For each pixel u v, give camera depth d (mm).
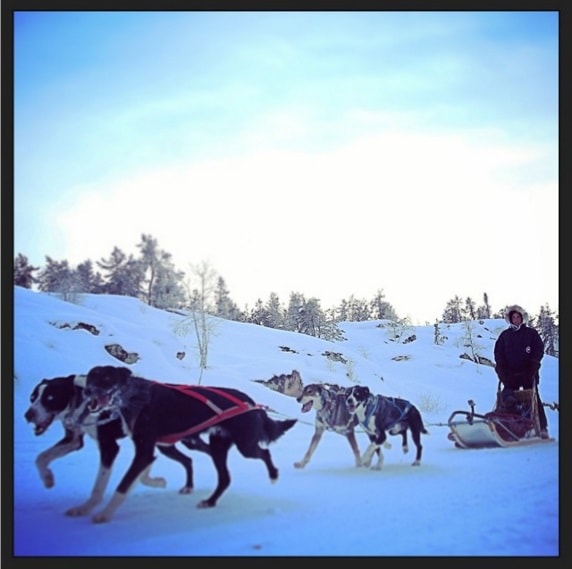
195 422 8109
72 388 8141
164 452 8734
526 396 11602
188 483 8758
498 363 11875
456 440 11117
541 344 11844
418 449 10094
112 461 7996
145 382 8148
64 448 8195
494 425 11172
